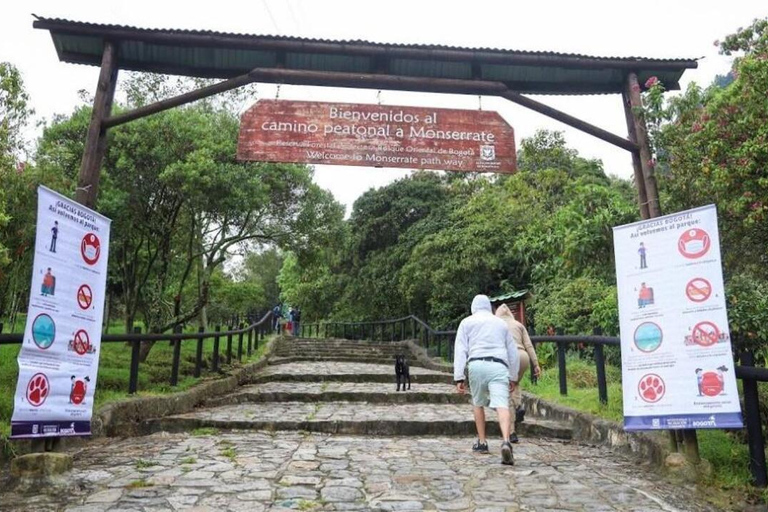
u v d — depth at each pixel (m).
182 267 15.00
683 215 4.89
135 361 7.51
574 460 5.56
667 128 5.95
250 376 11.75
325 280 25.44
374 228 23.12
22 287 9.42
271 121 6.29
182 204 11.09
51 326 4.59
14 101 6.28
